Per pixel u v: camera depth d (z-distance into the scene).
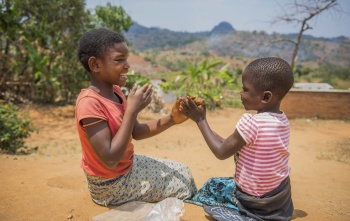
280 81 2.13
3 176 3.63
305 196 3.96
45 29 13.57
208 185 2.72
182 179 2.77
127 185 2.57
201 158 7.20
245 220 2.26
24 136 6.82
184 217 2.44
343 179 5.66
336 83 44.81
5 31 12.36
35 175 3.76
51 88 13.75
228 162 6.88
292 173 6.11
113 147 2.20
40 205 2.68
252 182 2.27
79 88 14.48
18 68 13.31
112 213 2.42
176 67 112.44
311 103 14.34
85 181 3.73
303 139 10.70
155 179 2.65
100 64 2.33
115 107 2.38
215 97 15.54
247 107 2.28
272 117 2.20
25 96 13.82
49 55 14.19
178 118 2.72
